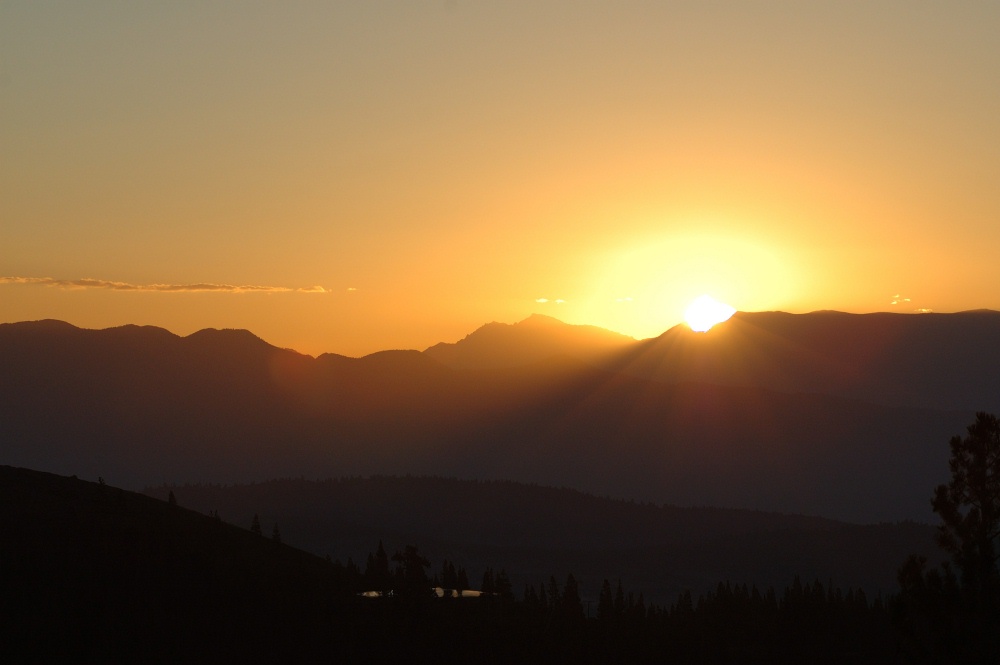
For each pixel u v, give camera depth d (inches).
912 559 2277.3
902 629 2231.8
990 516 2203.5
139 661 4456.2
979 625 2127.2
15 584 4776.1
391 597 5659.5
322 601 5393.7
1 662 4279.0
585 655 5802.2
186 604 4963.1
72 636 4515.3
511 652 5497.1
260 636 4913.9
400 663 5004.9
